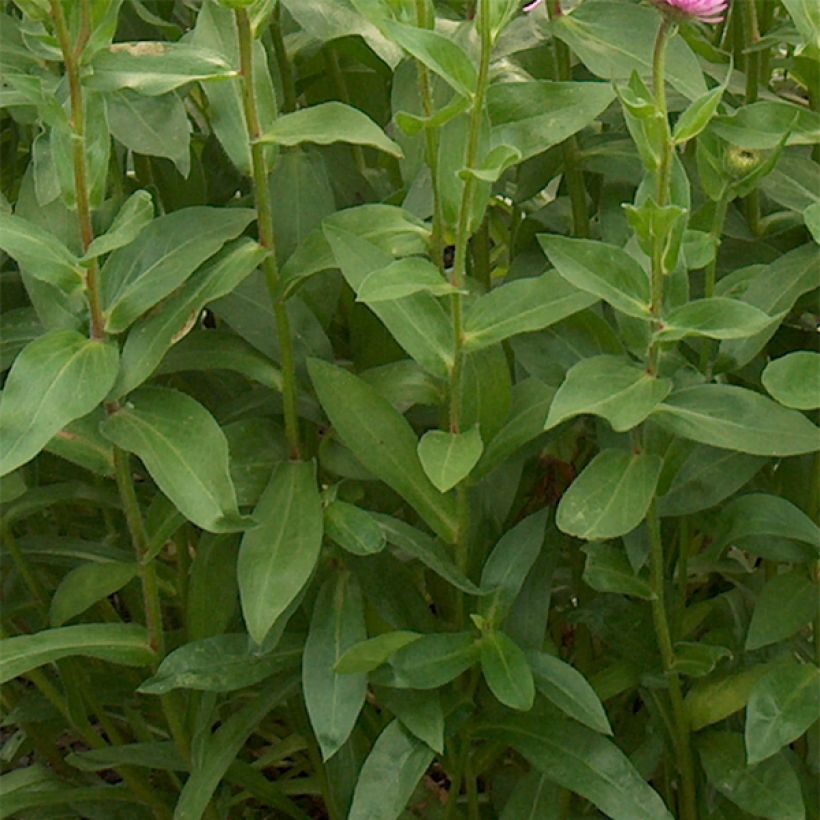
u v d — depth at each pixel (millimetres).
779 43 970
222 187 1017
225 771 935
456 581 882
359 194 1026
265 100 876
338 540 877
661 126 810
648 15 912
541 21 945
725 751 924
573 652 1068
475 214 844
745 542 917
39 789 1051
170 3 1024
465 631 907
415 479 892
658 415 855
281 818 1111
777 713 884
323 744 875
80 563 1001
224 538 932
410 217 892
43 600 1001
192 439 851
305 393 930
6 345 941
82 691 1021
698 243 856
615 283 842
